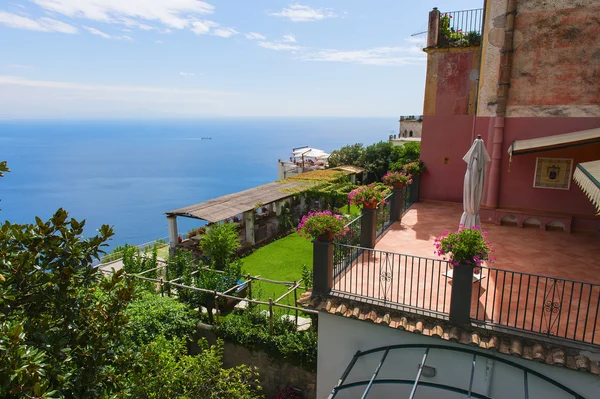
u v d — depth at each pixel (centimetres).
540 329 544
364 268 809
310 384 907
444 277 758
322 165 4659
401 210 1159
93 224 7144
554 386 532
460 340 568
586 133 928
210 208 2109
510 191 1124
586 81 991
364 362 660
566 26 988
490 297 674
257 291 1434
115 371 516
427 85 1330
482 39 1113
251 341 952
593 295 680
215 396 703
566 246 936
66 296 453
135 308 984
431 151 1359
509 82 1070
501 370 563
